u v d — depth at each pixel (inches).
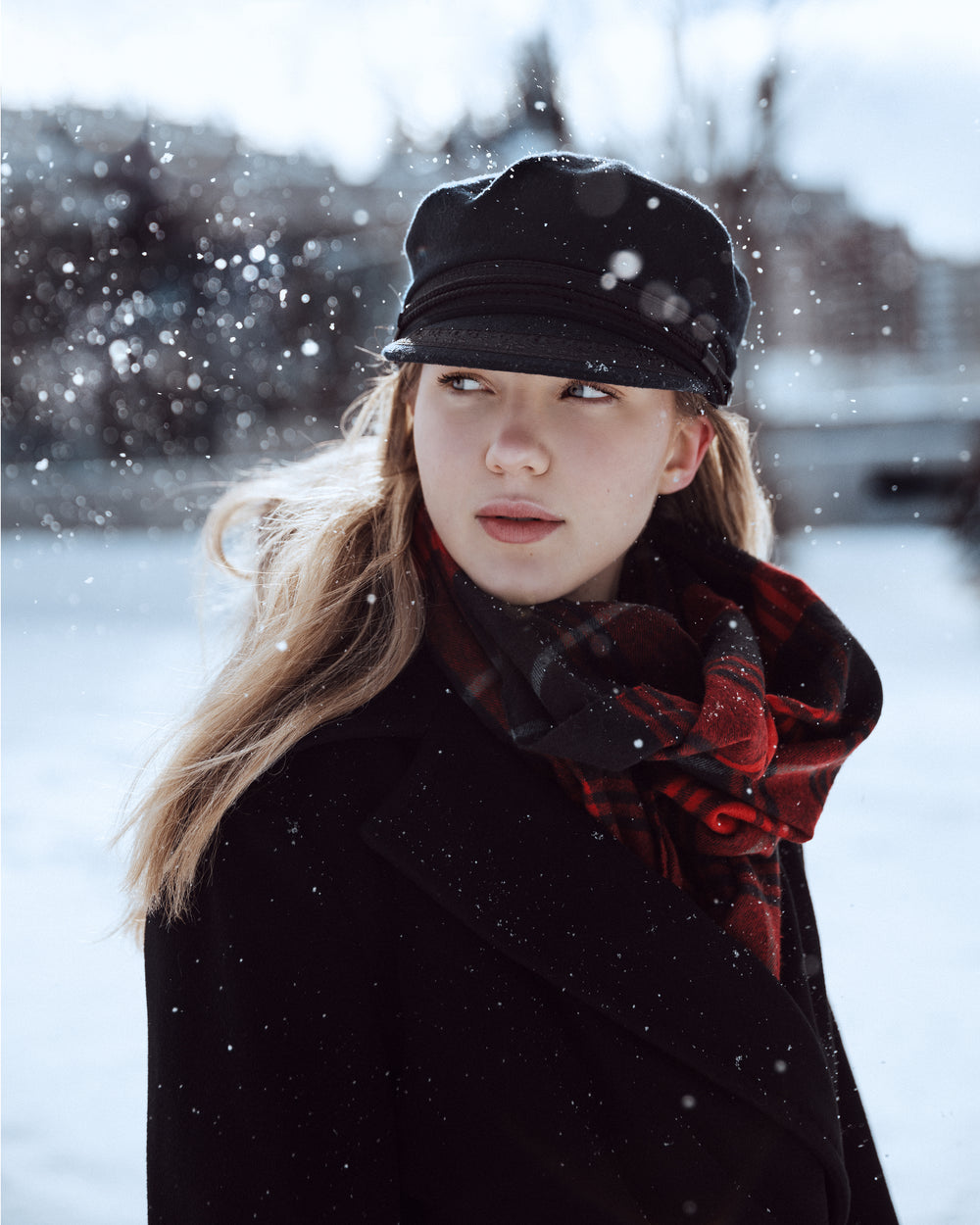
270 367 1016.9
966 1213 96.0
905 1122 111.3
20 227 936.9
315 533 46.5
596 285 40.4
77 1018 134.7
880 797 228.5
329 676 43.5
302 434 1009.5
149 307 988.6
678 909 43.7
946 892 172.4
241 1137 39.0
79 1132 110.6
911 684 360.5
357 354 1018.7
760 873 48.7
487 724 43.4
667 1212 42.8
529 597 43.4
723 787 45.4
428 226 42.5
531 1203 41.2
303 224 1007.0
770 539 59.9
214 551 53.0
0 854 191.6
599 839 43.5
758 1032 43.6
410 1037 42.0
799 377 1230.9
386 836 41.6
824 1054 47.3
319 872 41.1
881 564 748.0
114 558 791.7
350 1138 39.6
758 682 47.4
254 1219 38.4
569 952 42.1
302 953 40.3
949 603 560.7
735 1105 43.6
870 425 1197.1
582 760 42.1
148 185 945.5
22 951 153.6
